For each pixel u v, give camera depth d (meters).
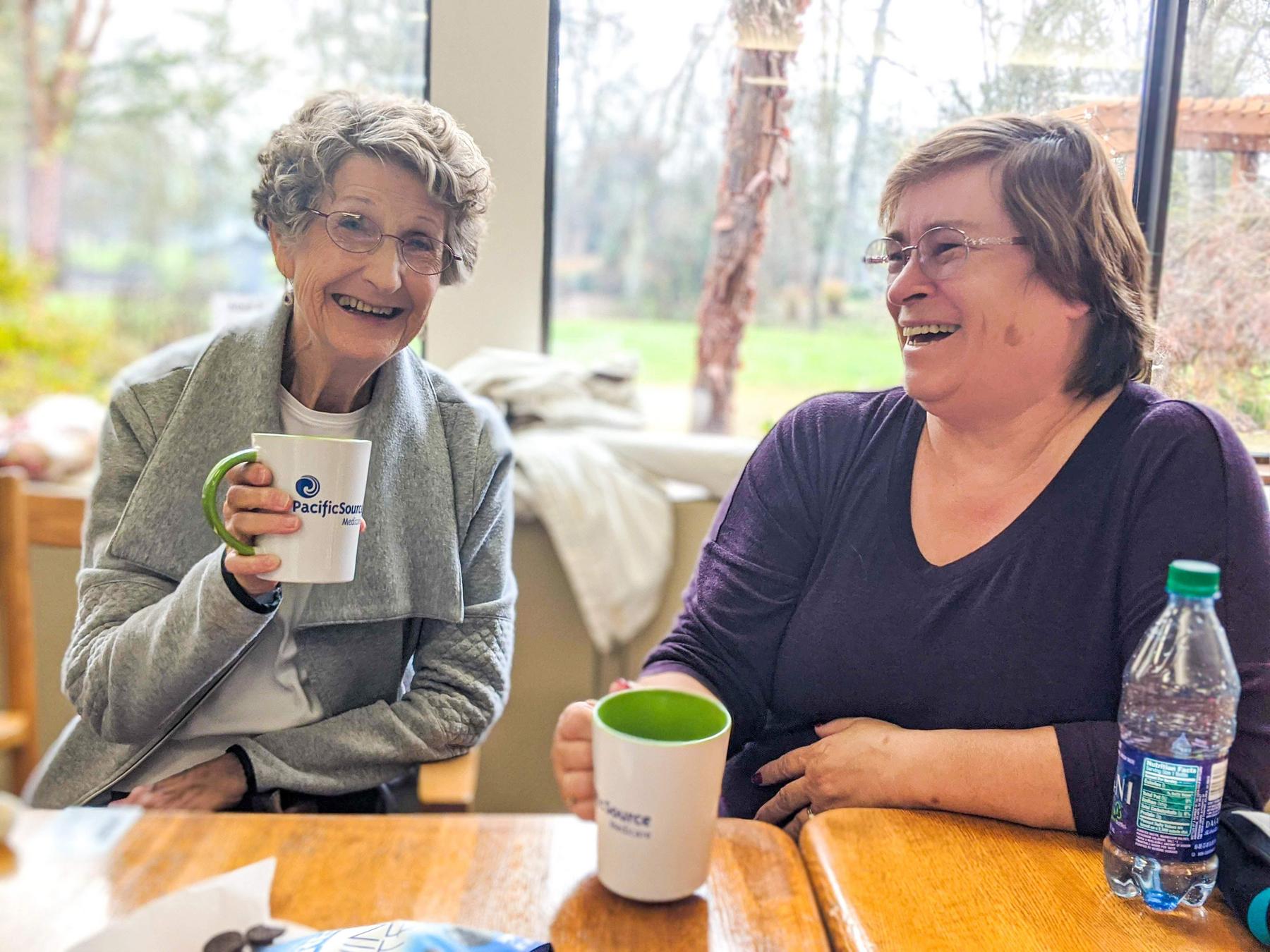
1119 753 0.68
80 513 1.60
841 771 0.86
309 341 1.11
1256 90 1.26
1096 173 0.89
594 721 0.64
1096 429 0.93
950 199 0.91
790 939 0.59
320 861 0.65
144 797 1.04
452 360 1.75
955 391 0.93
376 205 1.03
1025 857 0.70
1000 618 0.92
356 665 1.16
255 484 0.84
